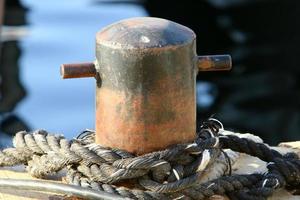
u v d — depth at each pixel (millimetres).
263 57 14047
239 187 4180
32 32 14633
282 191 4355
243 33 14836
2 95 12984
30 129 12047
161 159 3967
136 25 4031
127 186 4047
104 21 15180
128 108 3990
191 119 4090
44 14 15344
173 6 15695
